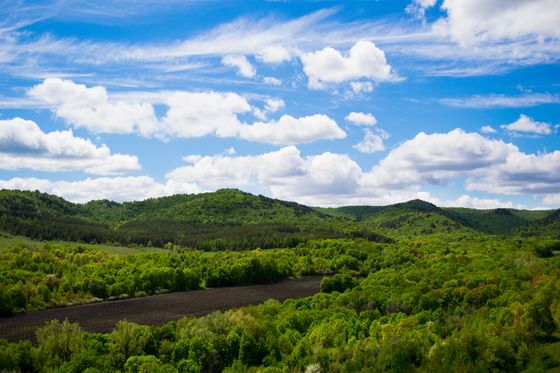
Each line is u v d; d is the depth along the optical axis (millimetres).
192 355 86812
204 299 173875
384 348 76125
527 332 77125
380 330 91812
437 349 73688
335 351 80375
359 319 105062
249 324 97625
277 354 90625
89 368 76500
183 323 105688
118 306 160125
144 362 81562
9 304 143625
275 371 78312
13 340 115062
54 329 91562
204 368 87875
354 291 132125
